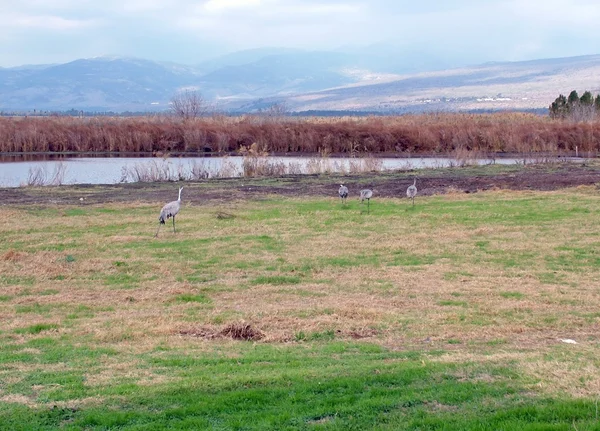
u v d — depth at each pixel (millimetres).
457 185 34062
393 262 18406
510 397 8336
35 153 56656
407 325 12688
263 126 62406
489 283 16016
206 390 8805
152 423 7801
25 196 31766
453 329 12438
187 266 17984
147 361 10391
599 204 26781
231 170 42875
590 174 36344
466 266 17766
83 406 8359
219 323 12867
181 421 7832
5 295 15273
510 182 34250
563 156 53844
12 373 9789
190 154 57938
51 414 8094
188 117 76875
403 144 60281
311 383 8914
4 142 57031
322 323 12742
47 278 16812
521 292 15141
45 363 10398
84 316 13586
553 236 21234
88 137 59406
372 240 21188
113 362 10383
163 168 44438
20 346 11406
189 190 33969
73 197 31547
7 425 7773
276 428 7574
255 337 12039
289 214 26266
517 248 19656
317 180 37719
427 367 9602
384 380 9031
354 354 10797
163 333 12258
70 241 21062
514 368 9508
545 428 7195
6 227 23375
